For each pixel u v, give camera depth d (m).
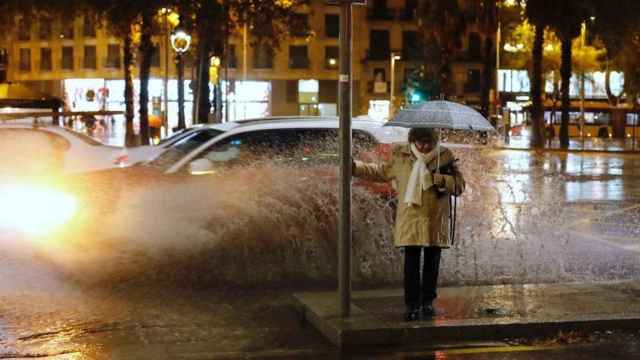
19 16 54.19
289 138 13.02
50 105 37.53
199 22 40.97
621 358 7.66
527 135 82.81
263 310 9.53
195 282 10.88
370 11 86.56
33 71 92.44
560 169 33.50
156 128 59.75
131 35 47.81
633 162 40.00
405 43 86.94
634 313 8.70
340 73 8.21
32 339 8.24
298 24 44.94
